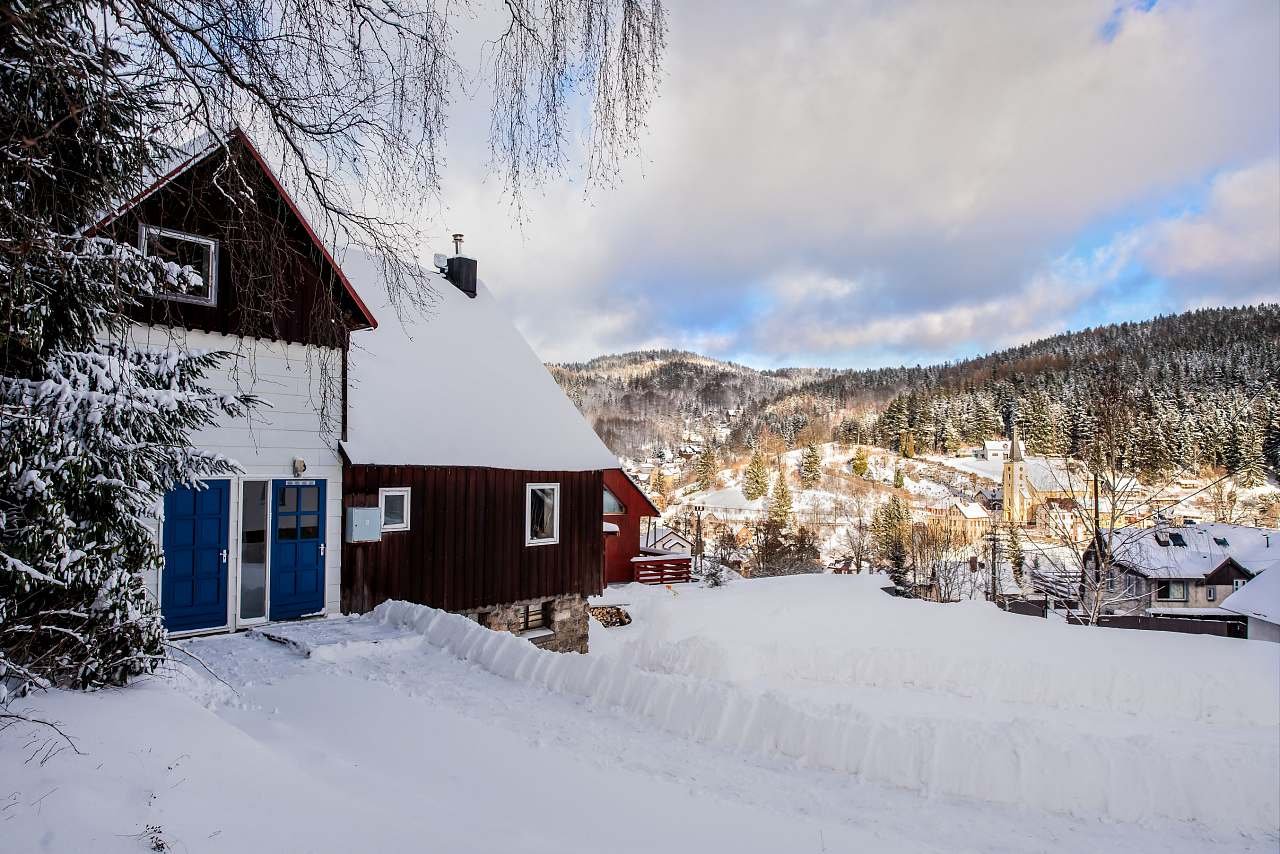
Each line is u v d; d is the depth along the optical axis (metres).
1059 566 23.94
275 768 4.31
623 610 22.36
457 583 12.72
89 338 5.23
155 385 5.75
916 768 5.62
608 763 5.64
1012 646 12.48
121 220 5.08
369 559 11.41
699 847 4.20
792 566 47.12
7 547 4.55
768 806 5.03
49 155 3.97
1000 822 5.05
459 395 13.92
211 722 4.75
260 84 4.18
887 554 51.47
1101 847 4.78
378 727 6.04
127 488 5.13
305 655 8.33
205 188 4.97
